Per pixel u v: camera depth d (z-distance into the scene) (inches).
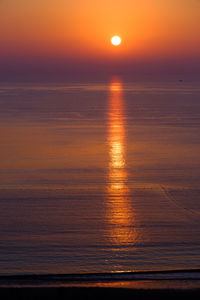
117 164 1414.9
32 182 1145.4
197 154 1587.1
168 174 1250.6
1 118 2984.7
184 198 975.0
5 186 1090.1
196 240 676.7
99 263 574.9
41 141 1926.7
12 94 6535.4
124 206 903.1
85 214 839.1
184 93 6766.7
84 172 1289.4
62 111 3560.5
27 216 821.9
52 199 958.4
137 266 559.8
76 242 667.4
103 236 700.0
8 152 1632.6
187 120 2815.0
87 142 1902.1
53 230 733.9
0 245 652.1
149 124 2613.2
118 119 2930.6
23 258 589.6
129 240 679.1
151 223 777.6
